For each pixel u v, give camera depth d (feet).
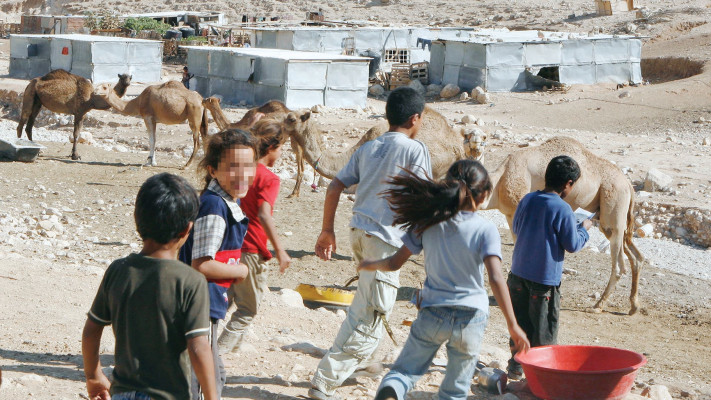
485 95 115.96
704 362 27.40
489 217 52.85
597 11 190.70
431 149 38.75
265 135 16.99
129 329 10.08
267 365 19.43
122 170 58.08
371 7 239.09
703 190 55.01
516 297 19.17
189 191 10.24
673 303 35.78
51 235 38.14
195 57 118.52
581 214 19.79
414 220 13.89
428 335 14.11
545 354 17.75
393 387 13.84
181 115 59.77
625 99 108.37
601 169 34.40
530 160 34.45
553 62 124.26
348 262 38.37
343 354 16.43
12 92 110.93
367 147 16.70
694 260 43.98
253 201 17.01
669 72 134.10
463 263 13.88
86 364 10.69
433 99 123.34
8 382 15.98
